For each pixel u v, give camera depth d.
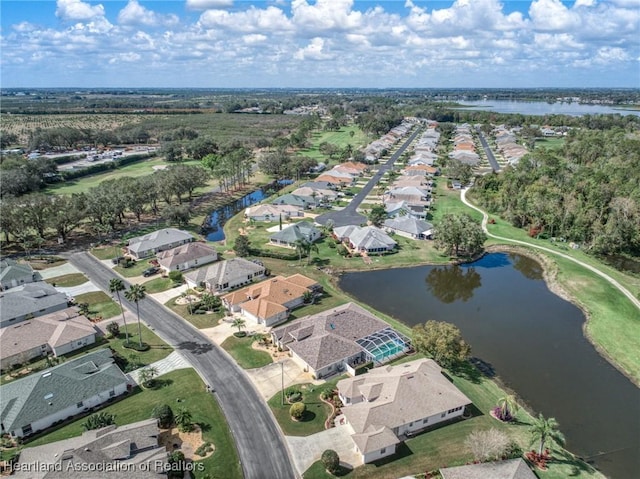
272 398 66.12
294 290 95.19
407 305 96.81
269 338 81.56
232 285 102.62
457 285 107.81
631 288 102.88
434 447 56.69
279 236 130.12
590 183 144.75
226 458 55.19
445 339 70.31
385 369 69.81
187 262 113.69
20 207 128.62
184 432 59.22
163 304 95.62
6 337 77.62
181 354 77.44
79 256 122.69
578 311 95.19
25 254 122.94
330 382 69.81
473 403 65.19
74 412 63.34
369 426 57.00
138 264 117.25
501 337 84.31
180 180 169.00
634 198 128.88
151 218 157.25
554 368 74.75
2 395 63.06
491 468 50.69
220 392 67.56
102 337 82.75
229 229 146.12
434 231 126.12
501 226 146.75
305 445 57.34
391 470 53.22
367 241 125.44
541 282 110.62
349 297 99.69
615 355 78.44
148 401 65.62
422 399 61.38
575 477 52.53
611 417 63.50
